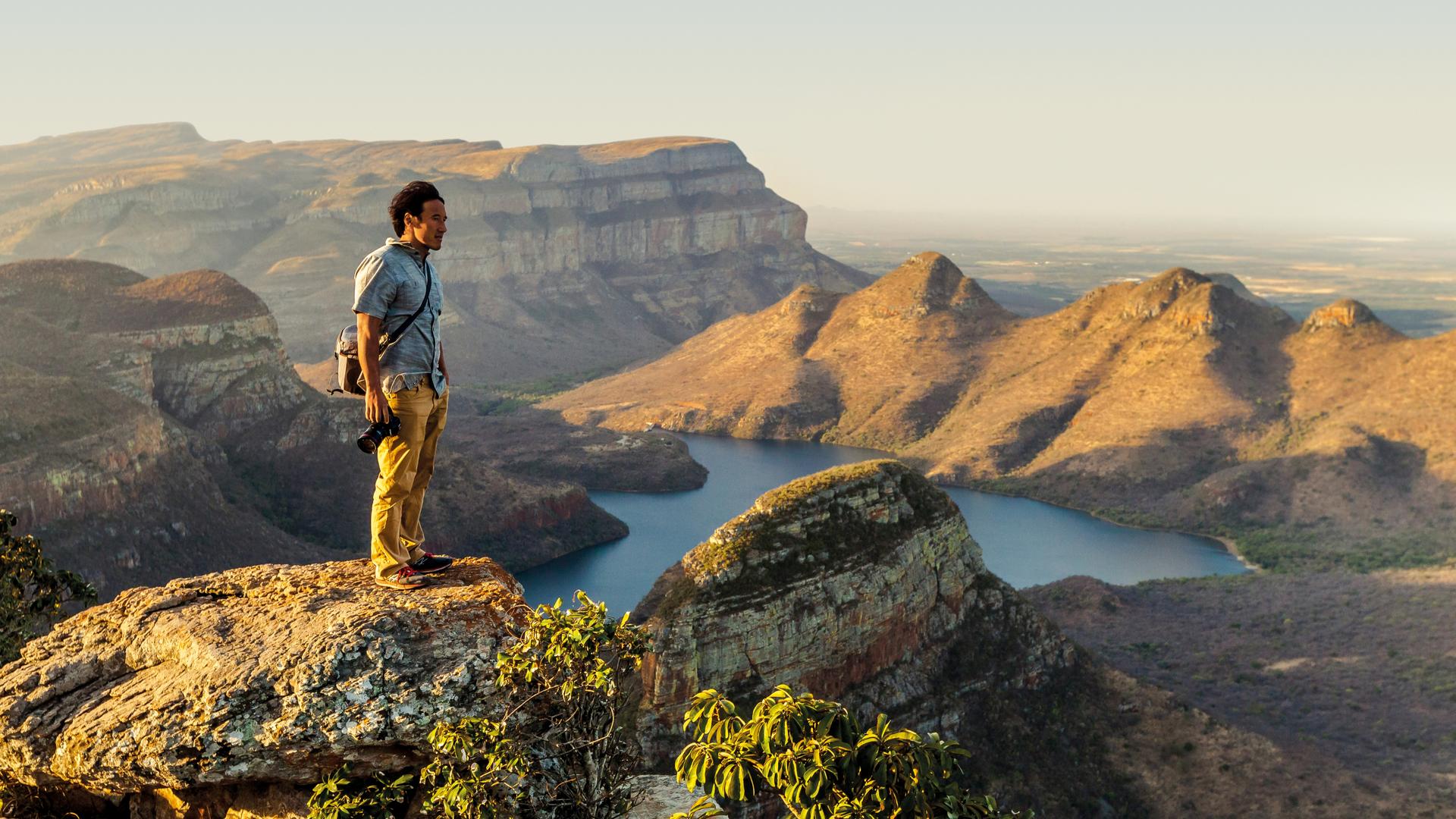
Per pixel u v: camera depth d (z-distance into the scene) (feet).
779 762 32.17
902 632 285.23
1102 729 288.30
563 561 597.52
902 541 291.58
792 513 280.72
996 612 306.96
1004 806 262.67
